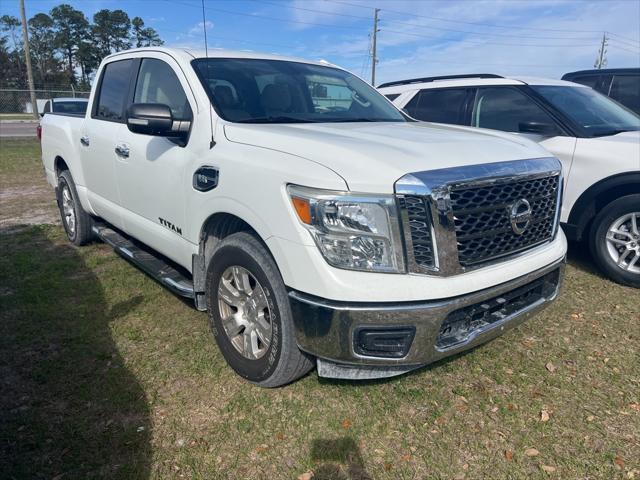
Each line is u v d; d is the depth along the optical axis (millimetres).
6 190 8859
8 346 3291
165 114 2984
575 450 2451
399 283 2211
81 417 2615
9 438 2449
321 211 2219
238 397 2795
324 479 2256
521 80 5383
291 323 2512
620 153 4305
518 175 2508
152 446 2426
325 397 2803
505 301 2568
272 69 3689
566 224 4648
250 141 2727
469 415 2697
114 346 3312
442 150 2482
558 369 3131
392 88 6625
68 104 14766
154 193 3469
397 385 2932
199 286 3135
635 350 3352
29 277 4457
